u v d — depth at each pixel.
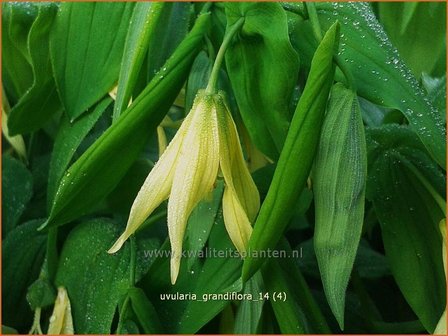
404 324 0.18
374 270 0.21
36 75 0.18
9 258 0.20
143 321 0.16
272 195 0.13
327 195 0.13
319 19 0.15
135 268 0.17
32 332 0.18
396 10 0.20
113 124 0.15
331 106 0.14
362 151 0.13
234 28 0.14
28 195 0.21
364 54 0.15
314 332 0.16
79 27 0.17
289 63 0.14
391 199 0.16
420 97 0.14
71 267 0.18
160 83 0.15
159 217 0.17
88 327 0.17
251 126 0.16
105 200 0.19
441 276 0.16
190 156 0.13
